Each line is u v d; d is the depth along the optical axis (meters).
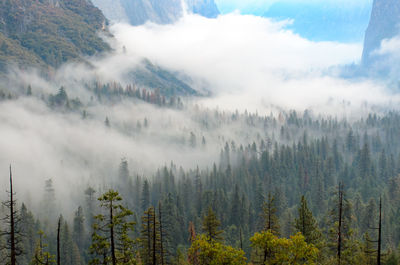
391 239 96.31
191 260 52.84
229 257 38.12
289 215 93.19
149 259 51.78
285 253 36.66
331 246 55.12
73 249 92.56
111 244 36.66
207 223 59.81
